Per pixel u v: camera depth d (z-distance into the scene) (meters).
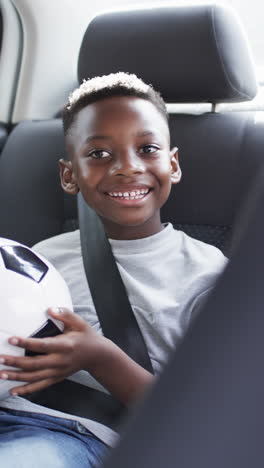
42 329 0.83
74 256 1.17
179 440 0.19
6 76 1.59
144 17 1.33
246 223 0.21
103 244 1.11
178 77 1.31
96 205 1.09
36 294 0.84
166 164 1.09
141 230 1.12
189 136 1.32
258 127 1.30
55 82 1.64
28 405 0.93
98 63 1.37
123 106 1.07
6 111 1.61
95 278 1.09
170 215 1.30
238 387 0.19
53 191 1.39
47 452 0.81
